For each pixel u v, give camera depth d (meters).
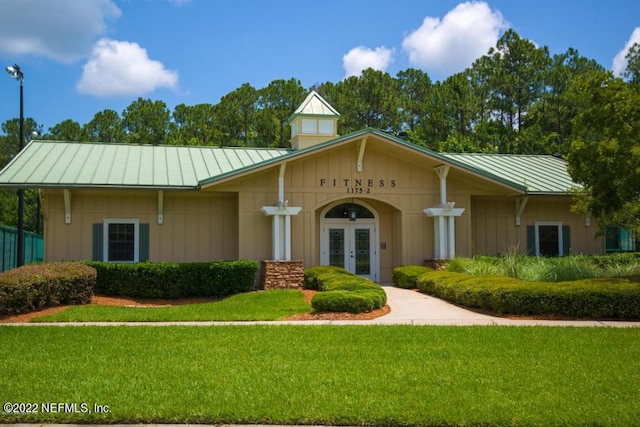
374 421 5.78
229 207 19.22
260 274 18.05
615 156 13.60
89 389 6.79
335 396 6.47
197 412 5.96
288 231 17.70
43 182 16.83
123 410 6.02
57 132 50.97
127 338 9.88
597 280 13.28
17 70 22.25
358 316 12.46
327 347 9.05
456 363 7.98
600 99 14.05
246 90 45.69
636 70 36.59
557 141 40.72
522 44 44.97
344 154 19.06
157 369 7.68
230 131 45.47
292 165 18.67
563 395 6.52
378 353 8.62
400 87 51.91
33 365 7.93
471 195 20.34
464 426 5.69
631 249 22.09
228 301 14.73
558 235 21.70
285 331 10.48
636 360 8.16
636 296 12.05
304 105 22.42
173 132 44.97
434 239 19.41
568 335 10.01
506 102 44.97
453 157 24.27
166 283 16.30
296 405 6.17
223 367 7.78
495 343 9.34
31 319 12.10
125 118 46.78
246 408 6.08
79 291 14.66
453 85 44.16
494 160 24.28
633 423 5.65
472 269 16.62
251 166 17.38
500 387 6.82
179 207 18.86
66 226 17.91
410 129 48.50
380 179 19.27
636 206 14.30
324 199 18.81
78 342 9.54
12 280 12.55
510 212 21.41
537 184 21.20
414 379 7.14
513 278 15.05
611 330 10.52
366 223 20.44
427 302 14.79
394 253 20.20
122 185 17.31
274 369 7.67
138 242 18.41
